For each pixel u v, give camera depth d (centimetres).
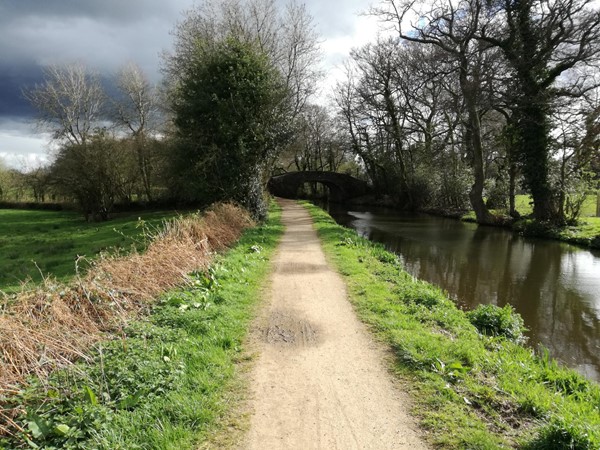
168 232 998
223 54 1795
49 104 3819
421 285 934
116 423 372
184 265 858
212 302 730
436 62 2694
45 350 448
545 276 1384
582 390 545
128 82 4059
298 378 497
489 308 822
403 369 518
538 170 2303
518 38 2316
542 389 497
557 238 2064
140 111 4119
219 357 531
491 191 2973
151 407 404
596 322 967
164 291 747
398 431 394
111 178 2992
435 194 3728
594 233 1977
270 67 1956
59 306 541
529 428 407
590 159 2181
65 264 1405
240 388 471
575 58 2159
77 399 403
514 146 2464
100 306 595
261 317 709
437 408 432
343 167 6456
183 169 1961
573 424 376
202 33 2631
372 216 3403
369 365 532
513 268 1500
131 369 466
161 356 502
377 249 1420
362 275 991
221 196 1831
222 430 392
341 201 5128
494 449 360
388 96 4041
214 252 1083
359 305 770
